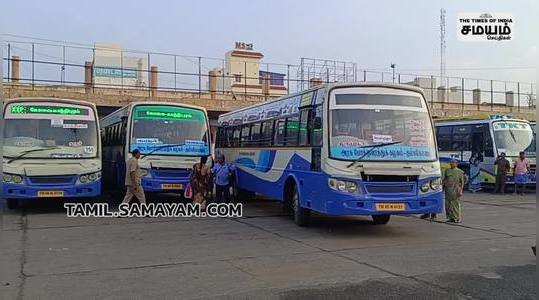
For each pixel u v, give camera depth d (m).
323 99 11.89
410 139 11.67
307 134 12.69
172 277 7.86
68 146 15.47
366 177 11.20
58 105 15.64
